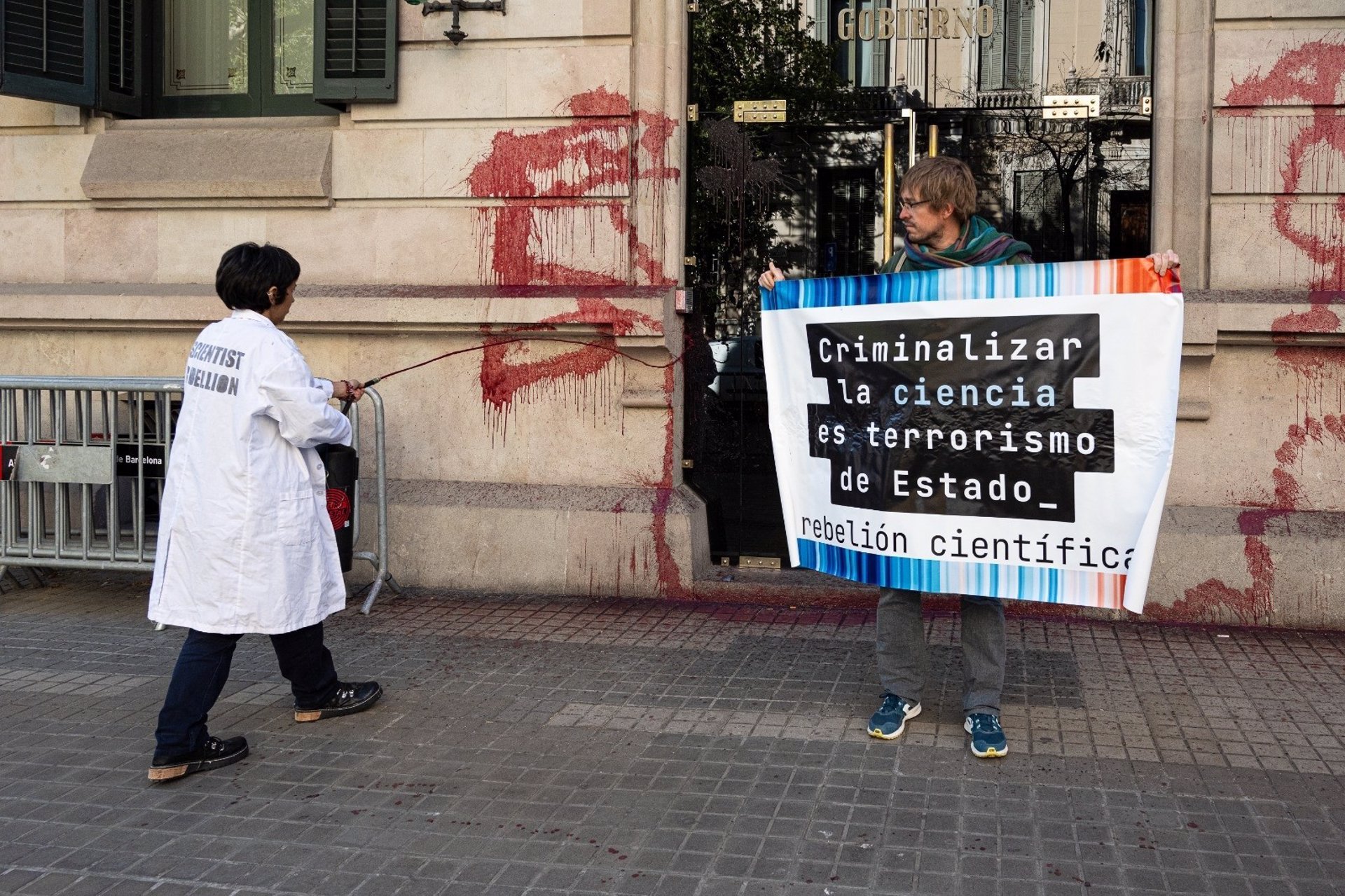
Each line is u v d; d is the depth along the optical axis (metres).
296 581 4.34
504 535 6.75
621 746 4.39
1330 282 6.01
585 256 6.80
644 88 6.70
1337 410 5.96
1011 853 3.50
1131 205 6.35
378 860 3.52
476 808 3.87
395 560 6.87
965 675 4.37
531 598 6.70
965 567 4.34
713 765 4.20
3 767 4.26
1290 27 5.98
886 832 3.65
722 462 6.89
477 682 5.16
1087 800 3.87
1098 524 4.18
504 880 3.38
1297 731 4.49
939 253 4.41
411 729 4.59
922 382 4.41
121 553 6.62
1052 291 4.21
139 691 5.10
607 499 6.72
